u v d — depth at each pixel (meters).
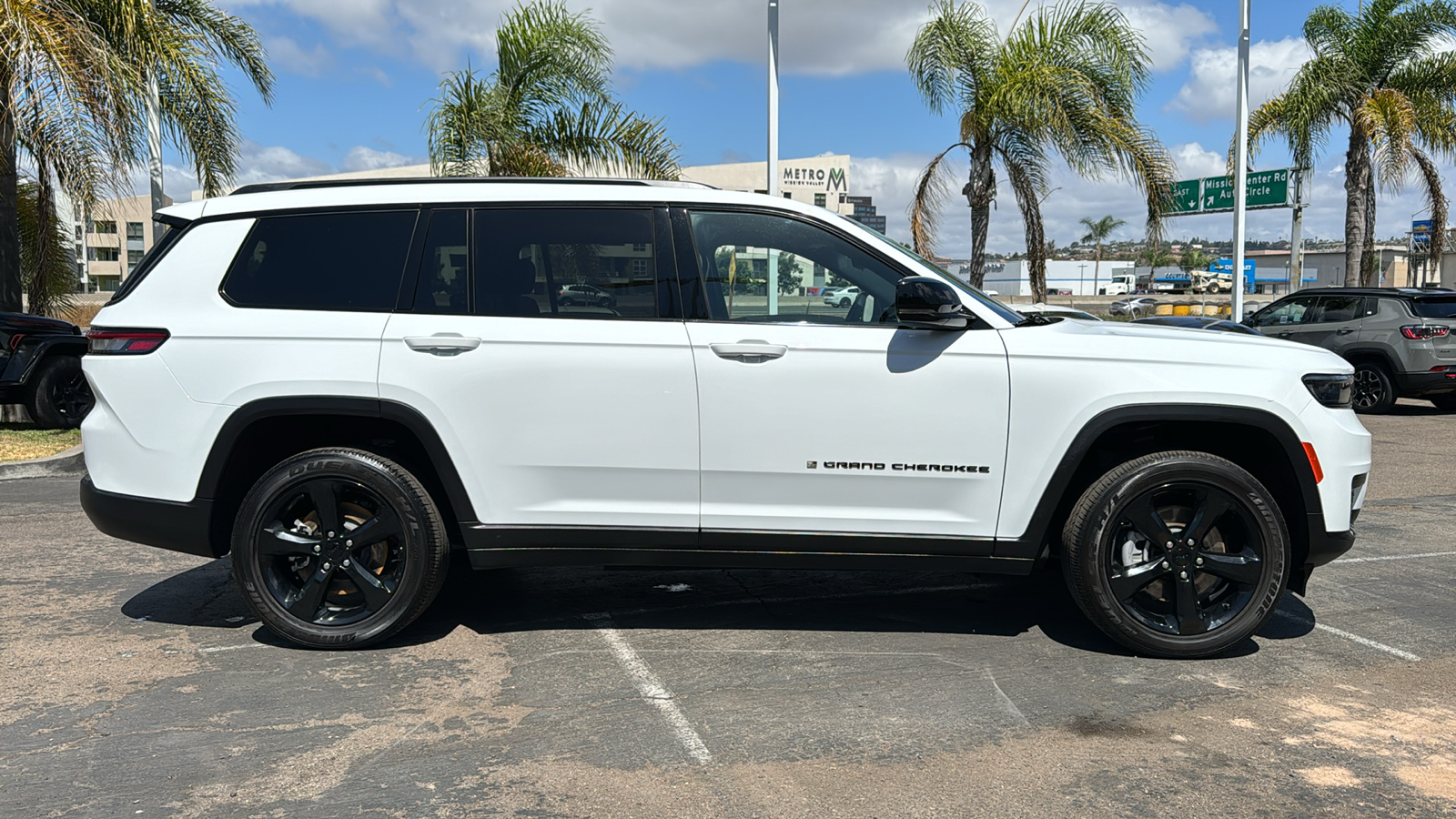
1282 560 4.00
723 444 3.98
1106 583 4.00
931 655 4.13
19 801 2.86
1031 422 3.96
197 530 4.05
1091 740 3.31
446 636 4.35
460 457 4.00
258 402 3.98
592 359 3.97
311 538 4.11
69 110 9.51
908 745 3.26
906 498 4.02
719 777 3.03
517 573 5.40
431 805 2.85
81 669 3.93
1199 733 3.37
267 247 4.11
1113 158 14.79
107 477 4.12
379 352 3.98
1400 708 3.59
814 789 2.95
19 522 6.56
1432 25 18.59
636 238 4.06
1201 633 4.04
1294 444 3.98
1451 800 2.90
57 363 10.44
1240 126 18.19
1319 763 3.14
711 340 3.96
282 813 2.80
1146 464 3.96
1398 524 6.83
